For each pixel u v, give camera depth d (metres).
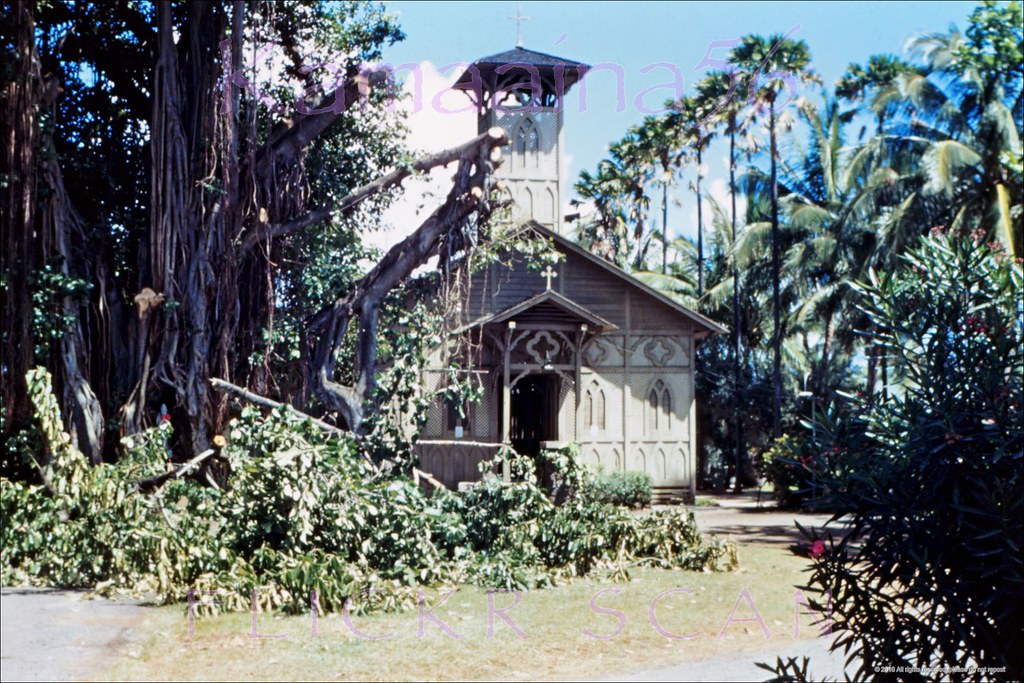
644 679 8.64
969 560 5.09
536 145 28.75
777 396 36.72
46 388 14.83
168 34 20.66
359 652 9.70
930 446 5.19
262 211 20.94
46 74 19.83
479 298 26.77
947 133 32.72
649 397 27.83
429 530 13.96
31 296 18.56
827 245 37.53
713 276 50.19
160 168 20.34
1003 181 29.69
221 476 19.86
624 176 47.06
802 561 16.44
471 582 13.93
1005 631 5.04
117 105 22.86
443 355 25.17
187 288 20.27
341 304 22.30
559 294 25.91
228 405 20.52
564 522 14.91
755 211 46.22
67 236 19.75
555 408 27.17
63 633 10.28
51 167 19.41
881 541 5.32
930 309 5.68
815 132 43.12
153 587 12.38
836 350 44.94
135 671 8.84
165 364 20.17
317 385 21.94
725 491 42.72
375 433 19.47
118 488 13.51
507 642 10.22
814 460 5.51
